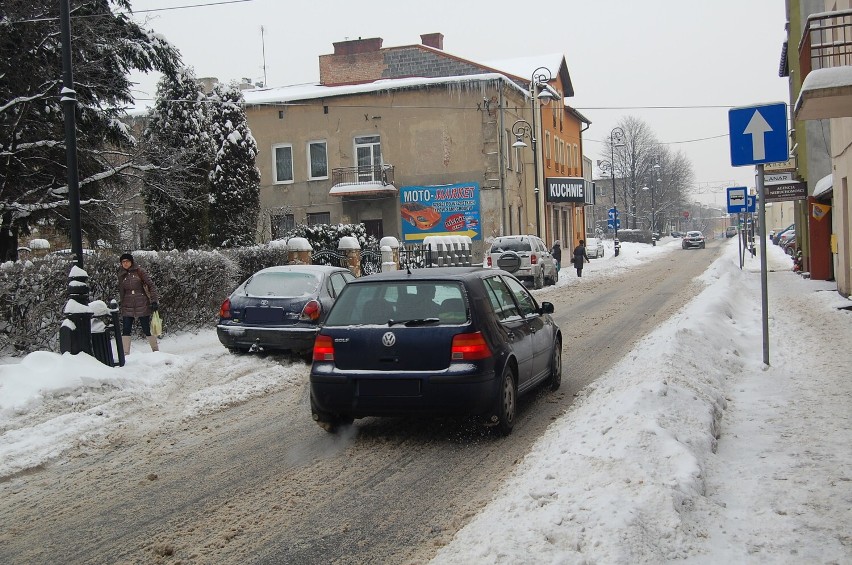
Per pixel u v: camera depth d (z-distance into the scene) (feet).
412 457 22.94
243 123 83.92
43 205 54.70
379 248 97.66
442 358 23.82
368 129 123.54
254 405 31.32
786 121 30.83
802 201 93.61
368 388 24.14
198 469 22.29
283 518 17.95
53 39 54.19
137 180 63.36
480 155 119.85
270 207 124.47
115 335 37.70
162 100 69.67
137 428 27.50
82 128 58.08
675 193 353.72
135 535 17.17
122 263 43.01
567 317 61.77
